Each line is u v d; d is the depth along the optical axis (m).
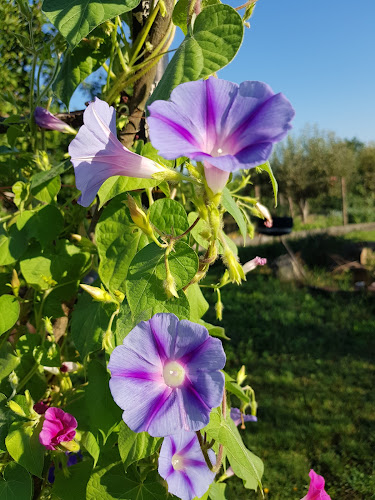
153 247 0.26
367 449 0.90
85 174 0.23
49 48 0.38
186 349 0.23
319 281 2.05
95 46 0.34
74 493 0.32
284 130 0.20
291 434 0.94
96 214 0.35
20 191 0.35
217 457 0.28
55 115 0.40
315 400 1.07
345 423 0.98
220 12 0.24
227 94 0.21
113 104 0.36
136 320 0.25
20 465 0.32
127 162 0.23
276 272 2.12
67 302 0.37
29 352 0.35
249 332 1.48
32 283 0.35
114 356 0.22
